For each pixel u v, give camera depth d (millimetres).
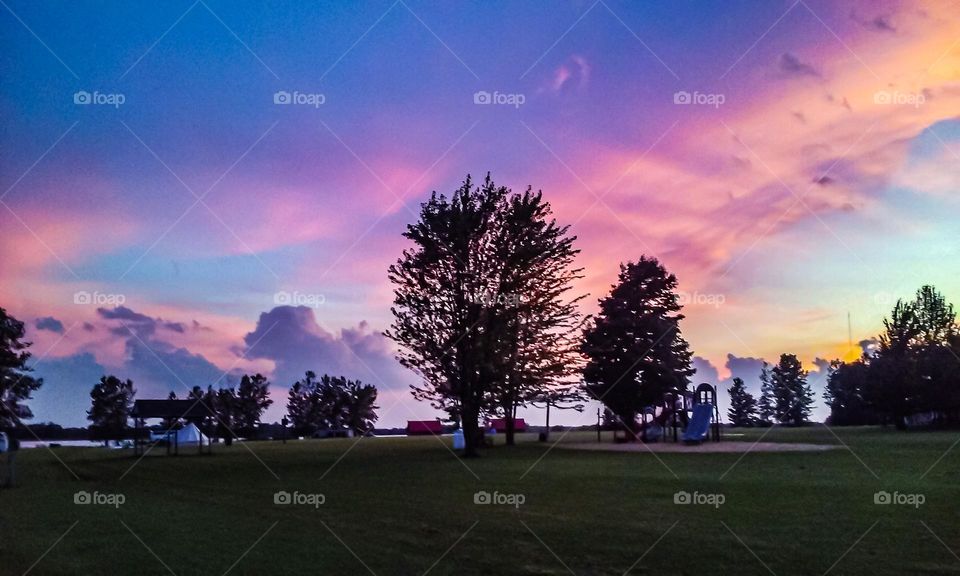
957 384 47250
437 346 33531
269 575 9289
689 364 49844
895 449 26922
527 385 36406
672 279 49594
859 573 8562
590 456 28812
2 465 30609
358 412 77250
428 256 33469
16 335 35969
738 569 8891
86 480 22797
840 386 63281
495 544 10664
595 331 48219
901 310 50656
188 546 11125
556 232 34500
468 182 33719
